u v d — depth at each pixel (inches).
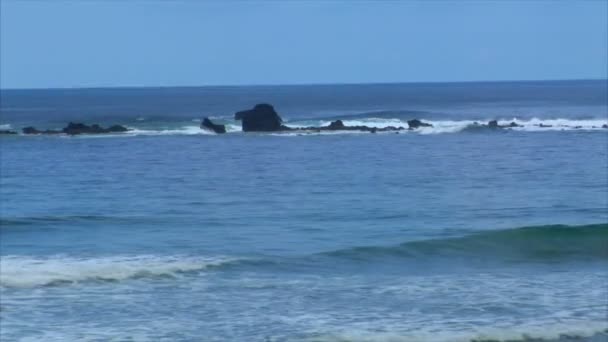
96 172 4982.8
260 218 3248.0
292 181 4559.5
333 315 1875.0
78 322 1809.8
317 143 7135.8
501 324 1804.9
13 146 6722.4
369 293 2066.9
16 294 2009.1
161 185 4387.3
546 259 2501.2
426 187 4269.2
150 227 3006.9
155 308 1918.1
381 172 4982.8
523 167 5177.2
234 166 5354.3
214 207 3575.3
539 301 1994.3
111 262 2331.4
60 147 6663.4
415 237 2797.7
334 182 4507.9
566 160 5570.9
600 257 2519.7
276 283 2158.0
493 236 2628.0
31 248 2598.4
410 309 1924.2
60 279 2116.1
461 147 6668.3
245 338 1712.6
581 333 1755.7
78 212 3427.7
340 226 3048.7
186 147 6752.0
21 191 4136.3
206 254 2496.3
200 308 1925.4
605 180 4490.7
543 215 3321.9
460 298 2021.4
